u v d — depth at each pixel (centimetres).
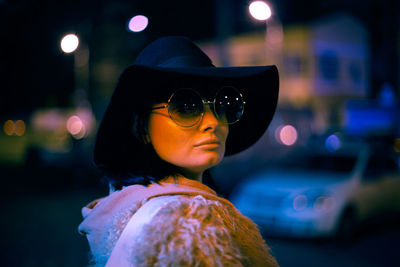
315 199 599
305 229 586
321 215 589
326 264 519
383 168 730
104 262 92
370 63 2647
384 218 700
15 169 1648
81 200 1002
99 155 112
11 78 1816
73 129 2216
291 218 594
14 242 620
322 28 2586
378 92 2570
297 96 2514
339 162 699
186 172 108
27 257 539
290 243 599
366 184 666
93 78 1980
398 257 550
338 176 655
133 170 105
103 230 95
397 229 705
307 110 2502
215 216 86
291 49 2538
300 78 2531
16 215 827
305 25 2514
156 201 88
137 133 106
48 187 1199
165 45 108
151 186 97
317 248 581
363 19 2705
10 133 2733
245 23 2523
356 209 633
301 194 604
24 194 1086
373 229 702
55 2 1226
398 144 875
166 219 81
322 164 700
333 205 599
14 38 1477
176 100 101
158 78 104
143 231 80
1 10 1256
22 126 2708
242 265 80
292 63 2527
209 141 101
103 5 1295
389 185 712
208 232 80
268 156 1802
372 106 1803
